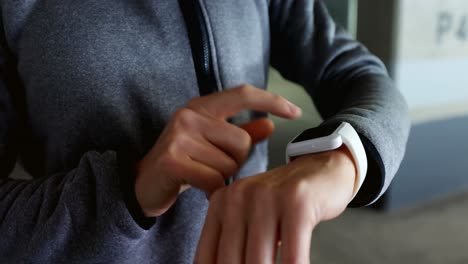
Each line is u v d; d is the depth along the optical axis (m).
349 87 0.47
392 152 0.36
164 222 0.45
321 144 0.33
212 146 0.36
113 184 0.36
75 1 0.41
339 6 1.77
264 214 0.28
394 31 1.67
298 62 0.52
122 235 0.36
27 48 0.41
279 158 0.55
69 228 0.37
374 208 1.87
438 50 1.79
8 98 0.43
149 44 0.43
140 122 0.43
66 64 0.41
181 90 0.45
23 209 0.38
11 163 0.45
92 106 0.41
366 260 1.51
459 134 1.97
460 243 1.61
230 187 0.30
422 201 1.93
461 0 1.77
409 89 1.78
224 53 0.46
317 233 1.68
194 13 0.44
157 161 0.35
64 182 0.38
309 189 0.29
